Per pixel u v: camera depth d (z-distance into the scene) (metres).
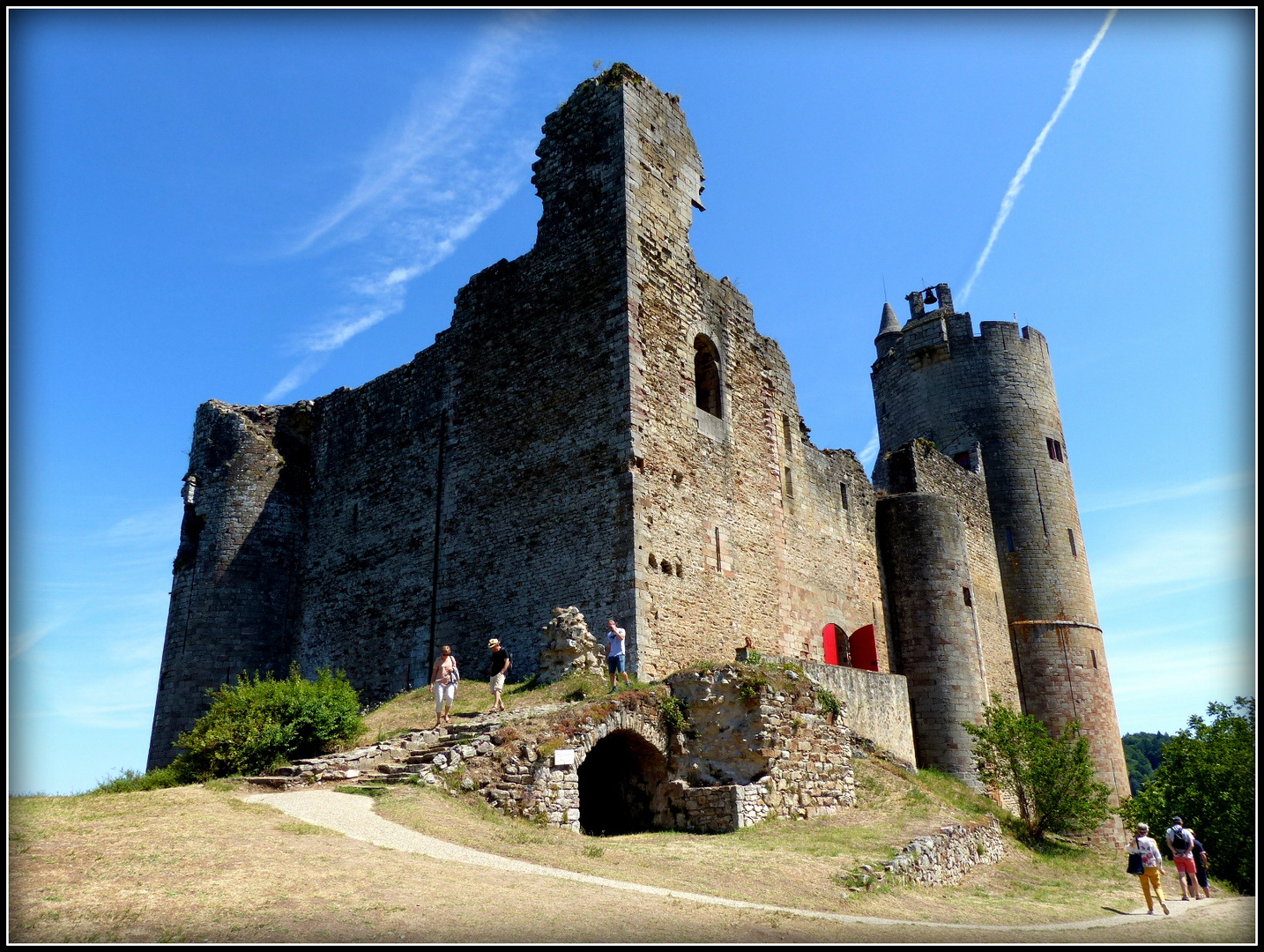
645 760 16.98
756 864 12.16
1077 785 22.22
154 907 7.45
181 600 27.47
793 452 27.56
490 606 21.95
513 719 15.21
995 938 10.14
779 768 16.53
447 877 8.90
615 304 21.81
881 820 16.78
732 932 8.14
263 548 27.62
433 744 14.77
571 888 9.10
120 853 8.88
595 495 20.72
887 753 22.08
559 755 14.16
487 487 23.14
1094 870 20.14
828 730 18.30
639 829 16.66
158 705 26.06
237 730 15.80
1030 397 39.31
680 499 21.61
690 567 21.34
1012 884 16.53
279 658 27.00
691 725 17.03
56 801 11.48
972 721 28.67
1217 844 23.77
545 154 25.02
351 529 26.86
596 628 19.77
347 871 8.76
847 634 27.72
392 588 24.67
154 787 15.59
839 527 29.08
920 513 31.20
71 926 6.92
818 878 11.84
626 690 16.83
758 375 26.44
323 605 26.73
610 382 21.28
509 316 24.38
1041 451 38.66
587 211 23.41
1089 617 37.31
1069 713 35.44
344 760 14.12
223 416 29.19
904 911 11.41
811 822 16.36
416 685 22.84
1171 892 18.27
